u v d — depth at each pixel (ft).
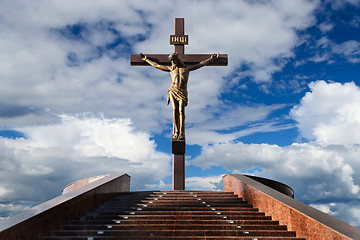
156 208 32.07
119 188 42.27
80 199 29.96
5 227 20.21
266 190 32.14
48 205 25.84
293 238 24.07
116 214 30.42
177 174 45.62
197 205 33.58
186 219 28.78
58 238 23.49
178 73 48.06
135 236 24.90
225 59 50.08
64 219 27.04
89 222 27.86
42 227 23.86
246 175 43.14
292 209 25.85
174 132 46.50
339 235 20.20
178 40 50.55
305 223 24.03
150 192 39.40
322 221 22.49
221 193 39.09
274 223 27.84
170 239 24.26
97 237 24.11
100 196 34.63
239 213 30.60
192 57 50.19
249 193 34.58
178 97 46.75
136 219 28.63
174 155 46.55
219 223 27.73
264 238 24.16
